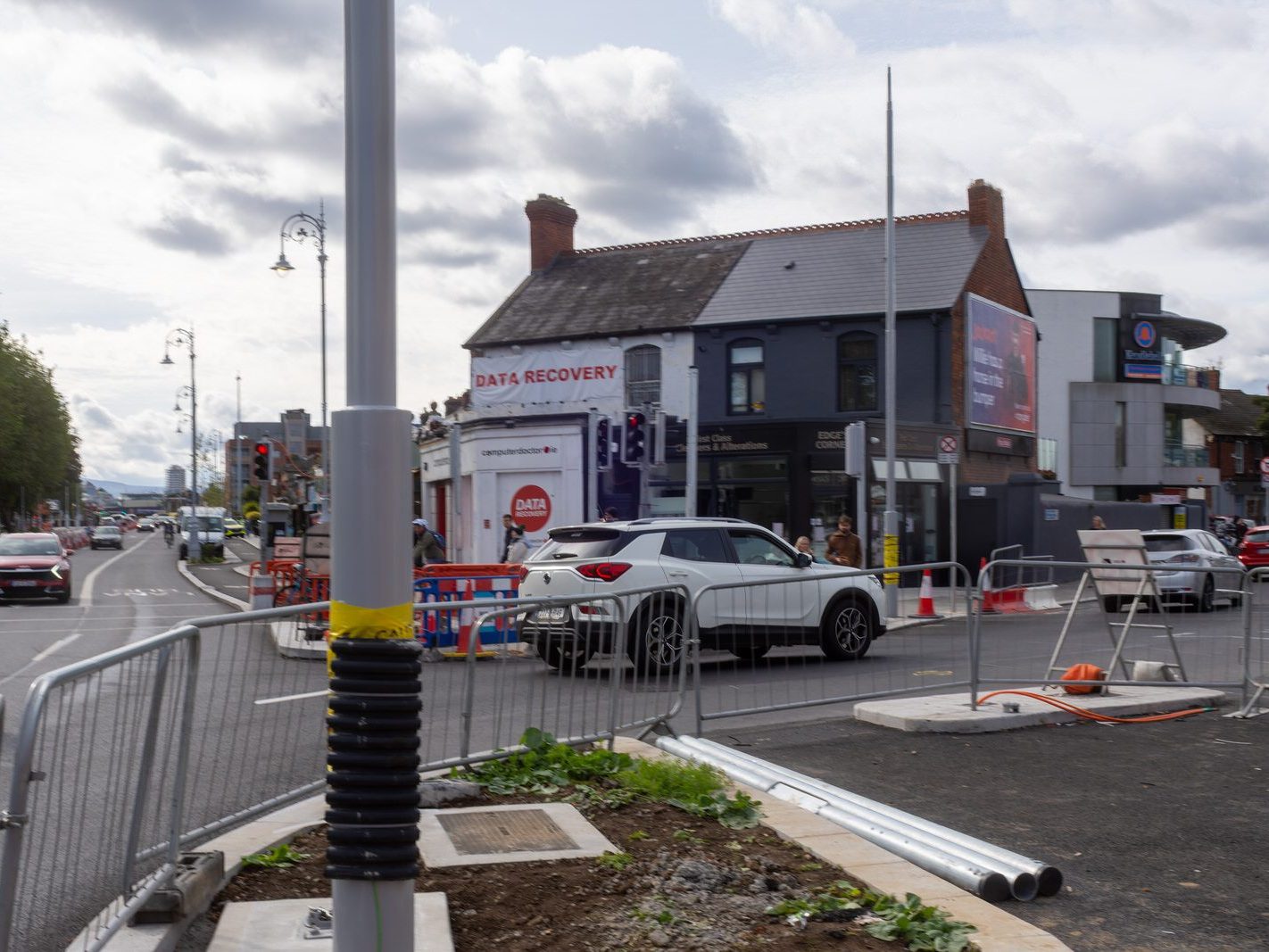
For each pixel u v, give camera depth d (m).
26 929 3.28
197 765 5.14
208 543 60.31
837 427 30.03
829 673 10.23
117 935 4.06
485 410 31.31
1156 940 4.68
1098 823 6.48
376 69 3.78
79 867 3.66
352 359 3.78
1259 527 31.92
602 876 5.00
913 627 10.70
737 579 13.79
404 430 3.80
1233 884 5.40
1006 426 33.62
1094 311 48.06
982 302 32.16
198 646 4.73
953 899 4.73
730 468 31.14
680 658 8.75
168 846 4.56
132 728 4.05
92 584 40.41
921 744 8.79
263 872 5.04
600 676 7.95
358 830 3.67
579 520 29.31
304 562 21.97
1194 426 64.75
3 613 26.50
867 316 31.34
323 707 6.28
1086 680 10.53
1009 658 11.35
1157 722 9.69
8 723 10.30
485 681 7.19
